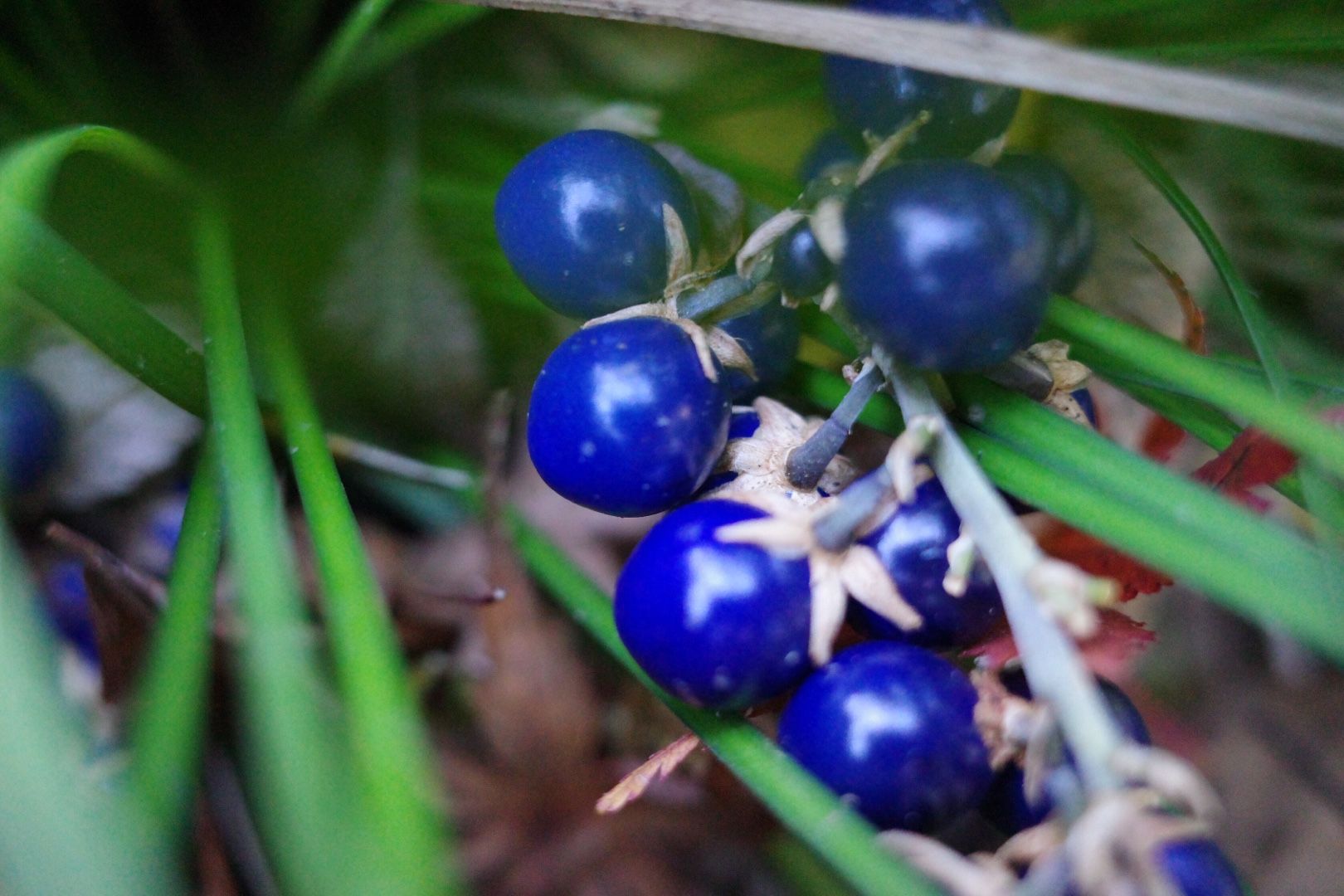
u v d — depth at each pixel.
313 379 0.12
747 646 0.08
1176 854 0.08
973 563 0.08
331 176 0.12
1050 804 0.08
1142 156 0.10
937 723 0.08
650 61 0.13
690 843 0.11
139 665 0.10
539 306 0.11
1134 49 0.11
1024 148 0.12
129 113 0.12
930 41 0.08
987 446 0.09
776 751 0.08
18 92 0.11
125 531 0.11
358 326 0.12
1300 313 0.13
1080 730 0.07
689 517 0.08
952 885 0.08
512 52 0.13
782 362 0.09
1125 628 0.09
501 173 0.12
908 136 0.09
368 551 0.11
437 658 0.11
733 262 0.09
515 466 0.12
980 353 0.08
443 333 0.12
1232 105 0.08
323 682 0.10
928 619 0.08
